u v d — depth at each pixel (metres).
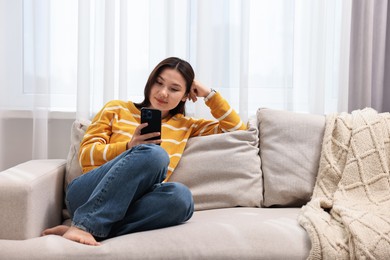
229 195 1.94
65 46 2.47
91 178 1.69
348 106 2.48
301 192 1.98
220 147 2.01
